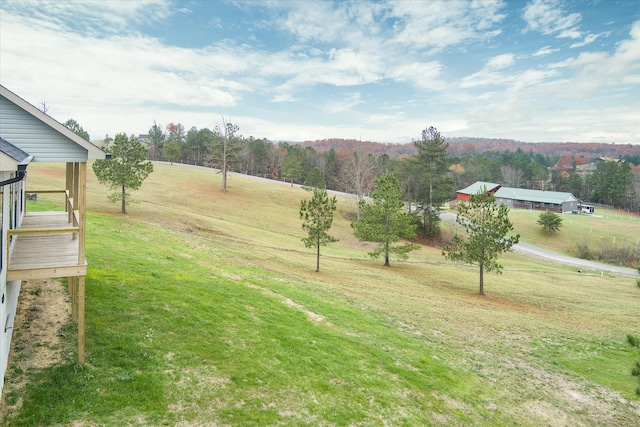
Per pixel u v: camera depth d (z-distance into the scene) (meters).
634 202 89.56
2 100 8.09
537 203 78.75
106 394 7.79
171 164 79.00
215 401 8.37
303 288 18.92
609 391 13.37
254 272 19.98
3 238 7.74
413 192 59.81
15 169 6.52
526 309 22.89
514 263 40.84
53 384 7.78
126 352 9.25
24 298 11.24
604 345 18.02
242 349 10.64
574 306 24.89
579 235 58.19
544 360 15.30
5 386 7.54
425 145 52.56
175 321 11.22
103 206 32.00
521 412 11.18
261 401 8.71
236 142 55.34
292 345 11.56
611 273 40.59
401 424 9.19
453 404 10.77
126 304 11.56
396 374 11.58
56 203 25.42
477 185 83.00
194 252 21.28
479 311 20.80
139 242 19.94
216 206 45.06
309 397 9.29
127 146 29.38
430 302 21.16
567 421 11.16
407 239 49.25
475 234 26.14
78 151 8.69
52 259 9.17
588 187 103.88
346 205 57.56
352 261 31.27
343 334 13.66
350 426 8.60
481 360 14.30
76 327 9.97
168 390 8.34
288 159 73.06
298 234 40.81
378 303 19.16
